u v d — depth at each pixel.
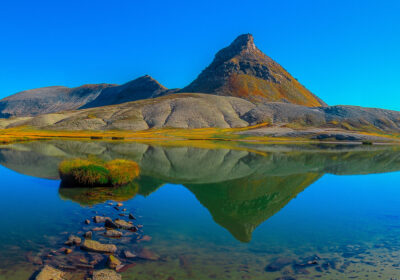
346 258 10.70
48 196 18.73
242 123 156.88
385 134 140.75
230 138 106.62
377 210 17.44
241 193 21.03
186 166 34.03
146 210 16.16
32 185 22.14
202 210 16.42
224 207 17.19
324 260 10.49
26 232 12.38
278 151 60.09
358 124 153.00
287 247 11.62
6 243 11.18
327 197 20.70
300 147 75.94
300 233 13.23
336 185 25.47
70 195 19.08
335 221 15.09
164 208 16.62
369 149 75.38
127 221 14.12
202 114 162.38
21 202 17.25
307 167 36.31
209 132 128.38
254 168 33.97
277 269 9.76
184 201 18.20
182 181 24.77
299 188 23.67
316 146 82.38
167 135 113.44
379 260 10.55
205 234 12.74
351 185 25.61
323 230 13.67
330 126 151.00
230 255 10.74
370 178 29.73
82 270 9.32
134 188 21.47
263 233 13.14
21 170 29.11
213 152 53.38
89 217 14.57
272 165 37.03
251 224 14.32
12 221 13.79
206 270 9.57
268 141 100.81
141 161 37.12
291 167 35.69
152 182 23.75
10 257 10.03
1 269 9.23
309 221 15.05
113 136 103.31
